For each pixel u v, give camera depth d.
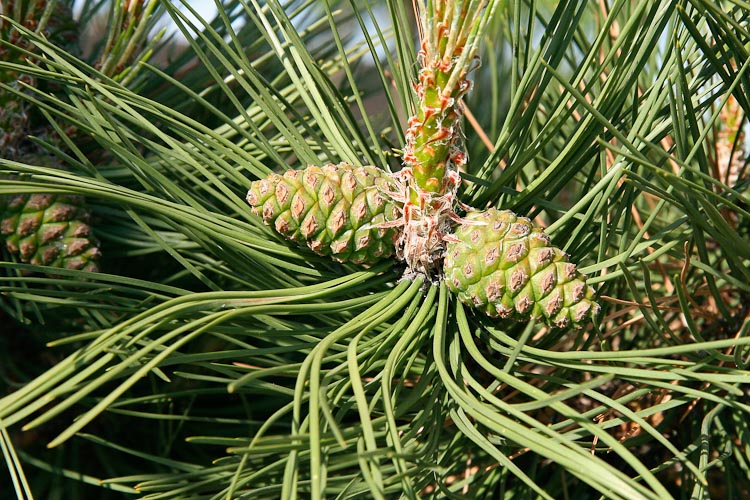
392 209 0.40
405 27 0.44
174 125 0.42
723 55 0.38
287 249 0.42
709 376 0.35
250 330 0.39
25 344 0.53
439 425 0.39
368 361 0.38
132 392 0.52
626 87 0.41
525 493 0.44
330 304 0.39
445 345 0.40
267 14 0.56
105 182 0.41
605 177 0.40
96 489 0.51
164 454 0.50
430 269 0.41
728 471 0.42
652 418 0.45
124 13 0.50
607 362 0.46
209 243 0.42
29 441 0.51
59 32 0.51
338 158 0.46
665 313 0.50
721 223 0.37
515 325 0.46
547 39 0.41
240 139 0.51
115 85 0.42
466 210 0.42
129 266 0.53
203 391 0.42
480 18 0.37
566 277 0.38
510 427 0.34
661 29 0.40
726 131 0.53
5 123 0.47
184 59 0.55
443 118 0.39
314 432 0.32
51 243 0.46
